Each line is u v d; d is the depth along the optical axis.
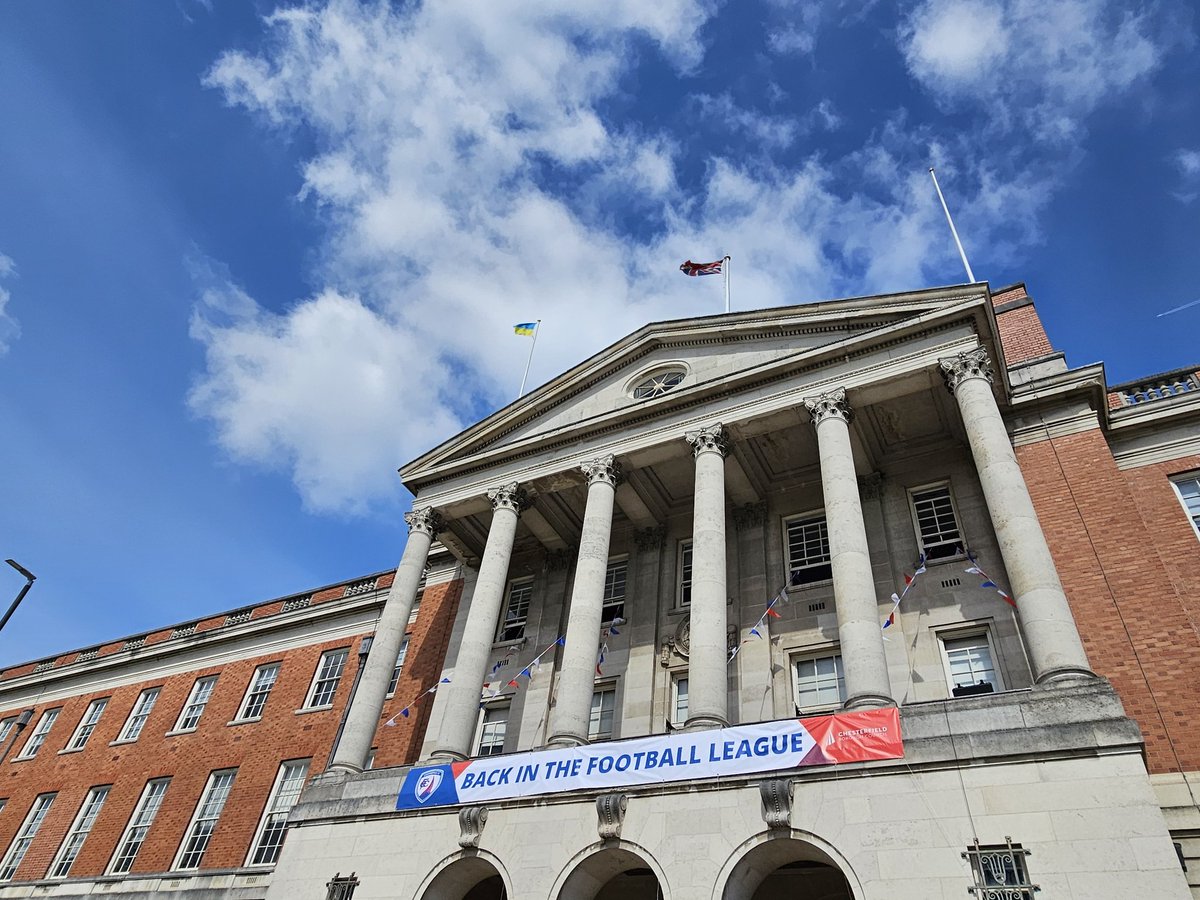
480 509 26.59
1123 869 12.20
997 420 18.42
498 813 18.03
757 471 24.78
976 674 19.30
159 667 39.06
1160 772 15.48
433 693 27.17
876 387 20.81
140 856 30.12
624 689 23.25
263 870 26.25
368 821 19.62
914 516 22.70
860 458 23.44
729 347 24.47
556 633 26.17
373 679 22.95
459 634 28.02
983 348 19.91
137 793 33.03
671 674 23.20
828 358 21.52
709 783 16.06
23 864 33.25
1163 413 21.41
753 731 16.27
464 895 19.16
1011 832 13.19
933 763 14.34
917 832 13.80
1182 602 18.30
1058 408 21.61
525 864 16.94
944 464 23.16
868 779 14.72
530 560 29.05
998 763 13.91
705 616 18.58
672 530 26.50
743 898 15.48
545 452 25.25
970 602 20.22
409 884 18.08
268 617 36.50
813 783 15.11
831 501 18.92
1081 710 13.84
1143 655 16.92
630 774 16.98
